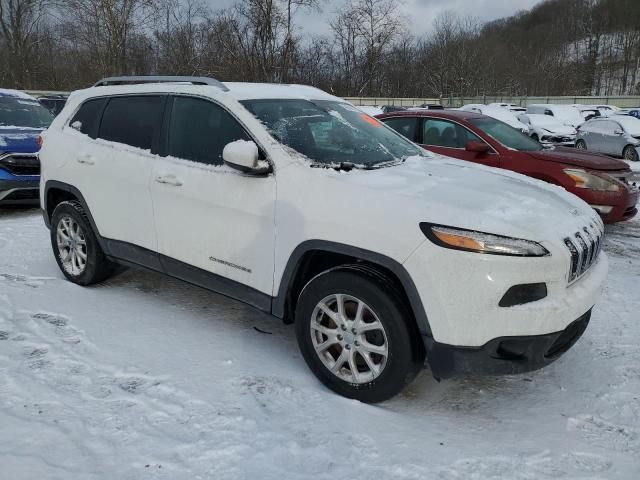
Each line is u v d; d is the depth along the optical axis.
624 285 5.39
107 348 3.77
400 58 56.78
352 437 2.89
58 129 5.04
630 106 56.28
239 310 4.52
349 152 3.82
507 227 2.91
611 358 3.88
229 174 3.68
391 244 2.99
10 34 34.94
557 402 3.33
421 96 60.03
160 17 29.52
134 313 4.38
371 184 3.26
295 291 3.53
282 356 3.76
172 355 3.71
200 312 4.46
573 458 2.79
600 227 3.58
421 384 3.50
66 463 2.60
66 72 35.16
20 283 4.96
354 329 3.18
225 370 3.53
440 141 7.79
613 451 2.86
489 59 65.88
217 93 3.94
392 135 4.51
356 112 4.57
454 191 3.27
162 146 4.16
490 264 2.80
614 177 6.89
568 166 6.91
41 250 6.11
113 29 28.59
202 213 3.82
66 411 3.02
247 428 2.93
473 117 7.80
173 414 3.03
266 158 3.57
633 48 87.31
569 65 77.06
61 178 4.87
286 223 3.38
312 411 3.11
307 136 3.78
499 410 3.24
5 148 7.79
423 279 2.90
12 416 2.95
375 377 3.13
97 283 4.97
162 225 4.09
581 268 3.18
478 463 2.73
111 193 4.44
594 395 3.40
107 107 4.68
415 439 2.90
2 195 7.84
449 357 2.92
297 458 2.71
